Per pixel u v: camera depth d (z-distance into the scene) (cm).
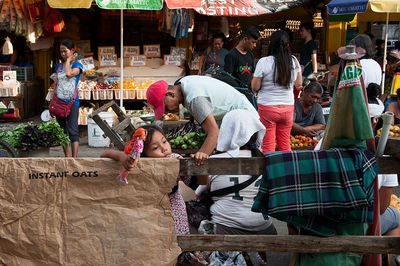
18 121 1063
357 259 304
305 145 625
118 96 973
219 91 414
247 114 367
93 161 274
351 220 293
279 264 407
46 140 599
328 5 845
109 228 275
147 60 1108
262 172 286
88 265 275
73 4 733
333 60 1275
